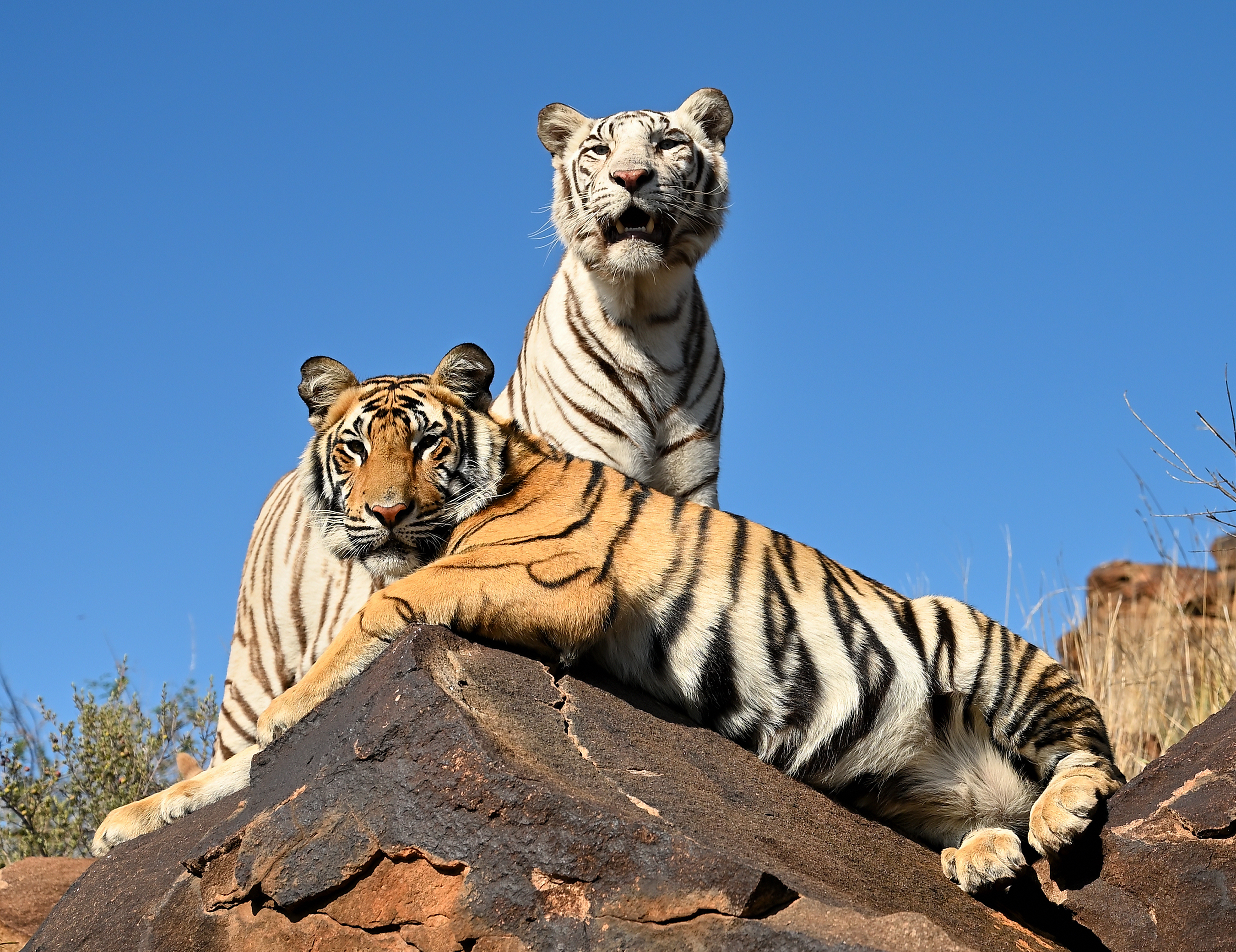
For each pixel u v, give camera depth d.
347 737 3.75
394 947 3.56
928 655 4.72
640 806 3.73
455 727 3.61
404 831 3.55
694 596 4.63
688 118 7.75
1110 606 9.14
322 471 5.12
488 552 4.45
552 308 7.43
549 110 7.79
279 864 3.71
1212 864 3.83
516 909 3.39
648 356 7.10
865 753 4.62
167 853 4.27
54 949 4.11
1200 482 5.83
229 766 5.20
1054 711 4.62
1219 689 7.97
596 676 4.59
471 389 5.11
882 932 3.17
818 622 4.69
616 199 7.03
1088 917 3.97
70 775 7.97
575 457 5.14
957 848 4.29
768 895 3.27
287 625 7.10
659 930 3.27
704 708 4.64
